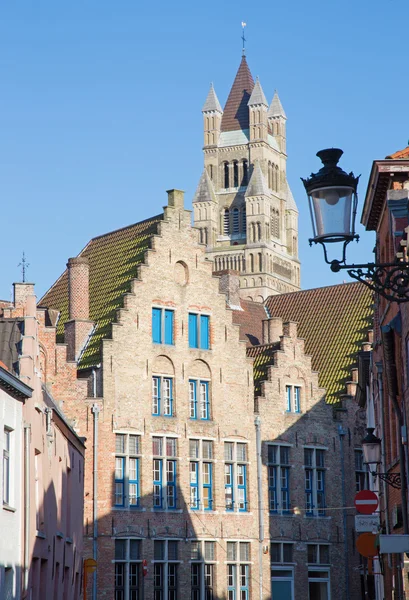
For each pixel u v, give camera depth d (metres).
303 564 65.00
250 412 64.44
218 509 61.91
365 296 75.56
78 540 48.91
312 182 16.50
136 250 64.31
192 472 61.50
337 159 16.61
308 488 66.25
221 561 61.44
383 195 36.66
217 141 197.62
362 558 67.75
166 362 61.53
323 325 75.62
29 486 34.31
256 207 191.00
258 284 188.88
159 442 60.38
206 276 64.19
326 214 16.45
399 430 35.50
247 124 198.00
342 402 68.75
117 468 58.34
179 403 61.47
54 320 65.19
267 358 67.62
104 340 58.91
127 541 57.75
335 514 67.06
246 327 76.31
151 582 58.31
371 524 33.34
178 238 63.28
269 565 63.28
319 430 67.19
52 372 57.03
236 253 190.75
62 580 42.53
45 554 37.66
